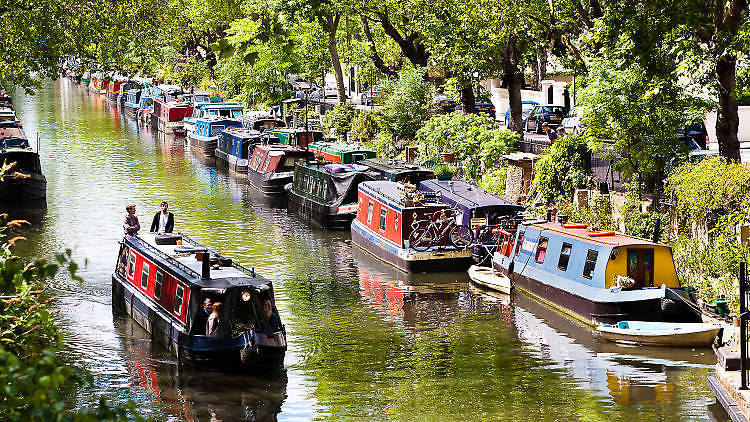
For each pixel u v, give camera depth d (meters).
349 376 21.73
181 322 22.48
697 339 22.66
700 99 31.11
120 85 91.06
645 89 29.20
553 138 42.94
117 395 20.31
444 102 60.03
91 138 68.19
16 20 30.34
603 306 24.84
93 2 32.56
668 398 19.69
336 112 59.31
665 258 25.19
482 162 41.88
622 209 30.16
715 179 25.70
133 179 51.16
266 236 38.28
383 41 60.25
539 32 42.16
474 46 44.31
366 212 36.44
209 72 87.94
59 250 34.50
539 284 28.12
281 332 21.91
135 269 26.39
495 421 18.62
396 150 52.00
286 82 76.44
